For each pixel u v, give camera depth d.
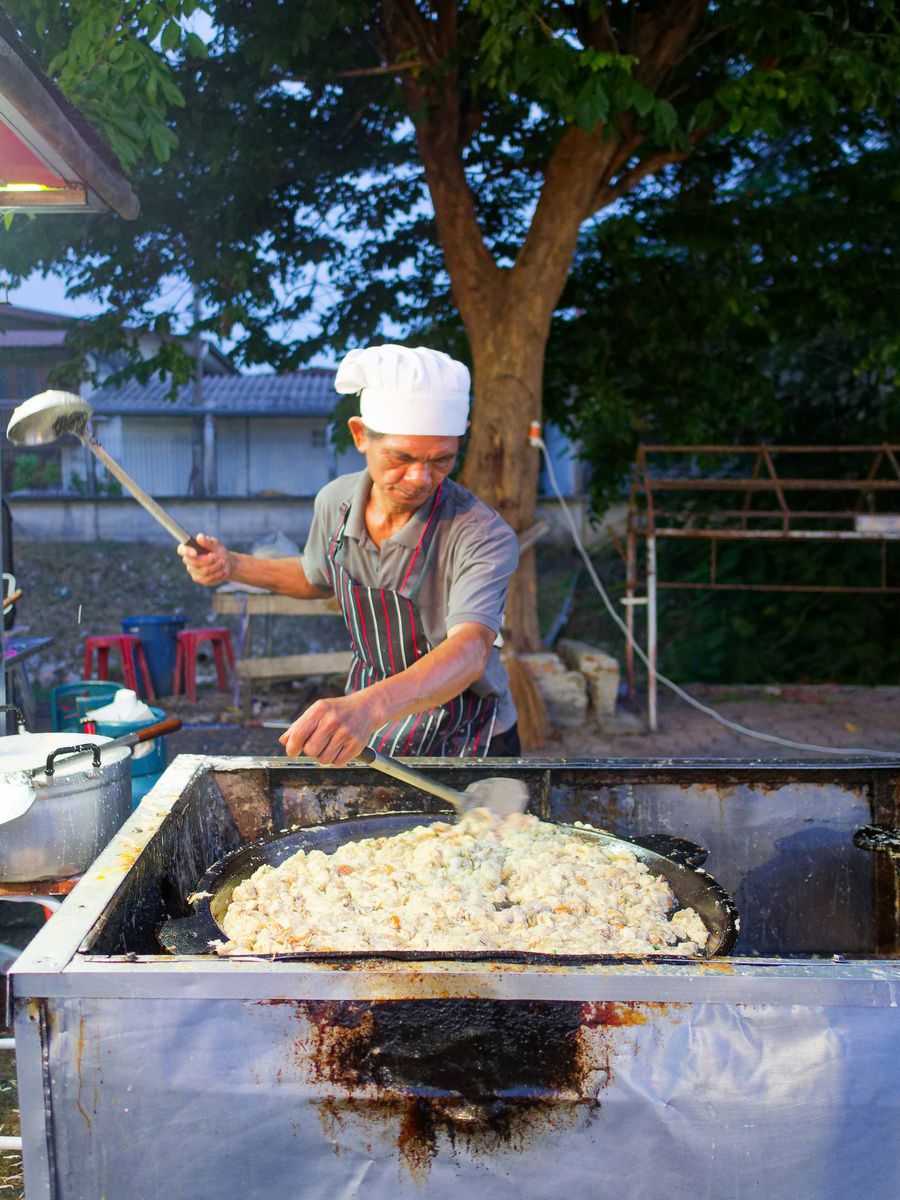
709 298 7.54
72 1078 1.17
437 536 1.97
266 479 17.20
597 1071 1.16
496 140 7.20
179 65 5.77
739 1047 1.15
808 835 1.98
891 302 7.37
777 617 10.43
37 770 1.87
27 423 1.69
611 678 7.11
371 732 1.50
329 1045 1.16
